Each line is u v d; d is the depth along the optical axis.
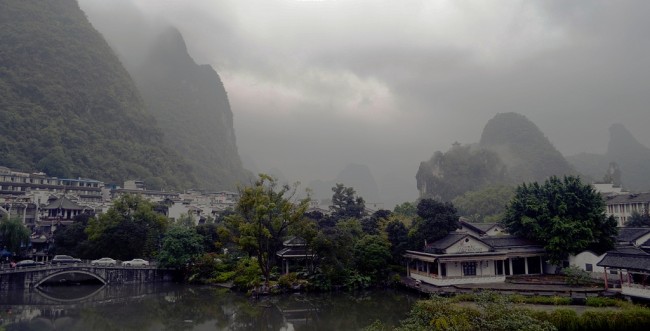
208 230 74.62
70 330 37.97
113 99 174.12
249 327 38.97
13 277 58.00
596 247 51.84
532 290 42.91
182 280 67.38
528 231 57.09
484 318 23.81
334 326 38.41
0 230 65.38
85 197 110.81
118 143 159.75
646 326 30.64
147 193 129.75
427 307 25.52
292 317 42.41
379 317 41.25
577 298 38.12
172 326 39.50
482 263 52.62
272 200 57.16
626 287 38.81
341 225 69.38
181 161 193.12
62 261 64.44
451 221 58.72
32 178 105.88
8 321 41.09
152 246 72.25
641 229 58.75
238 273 61.53
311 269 58.41
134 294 56.53
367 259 57.44
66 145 137.50
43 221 83.44
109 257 69.75
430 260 51.56
